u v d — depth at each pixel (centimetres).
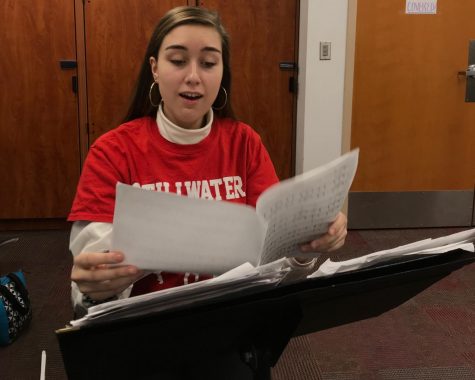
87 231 85
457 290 282
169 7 355
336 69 358
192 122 93
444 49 359
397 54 359
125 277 73
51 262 319
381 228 387
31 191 369
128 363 71
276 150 388
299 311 75
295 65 376
